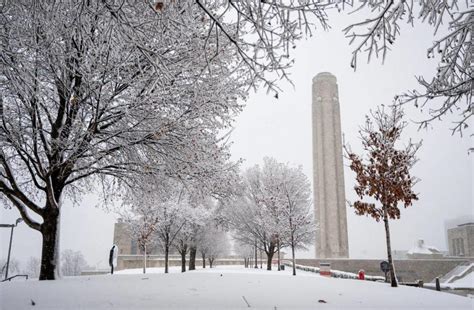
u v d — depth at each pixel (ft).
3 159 34.55
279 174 97.55
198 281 31.83
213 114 34.06
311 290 27.48
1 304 18.93
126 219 81.61
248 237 104.83
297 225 75.10
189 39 25.79
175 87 29.78
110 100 31.12
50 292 23.27
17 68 21.07
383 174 45.57
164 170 35.35
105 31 18.30
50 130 37.32
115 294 22.62
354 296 25.45
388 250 40.09
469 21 19.49
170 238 85.40
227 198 41.34
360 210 46.26
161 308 17.92
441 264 149.07
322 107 240.12
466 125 25.09
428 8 17.66
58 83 30.89
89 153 34.81
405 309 20.77
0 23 20.52
